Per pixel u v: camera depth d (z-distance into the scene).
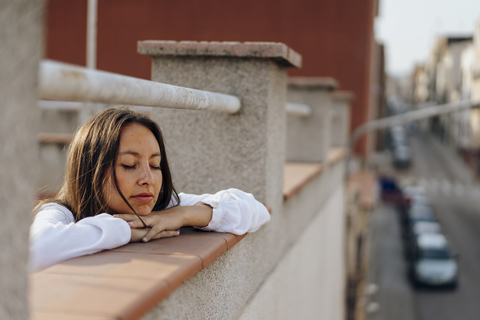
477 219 30.95
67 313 0.94
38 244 1.26
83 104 4.04
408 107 105.69
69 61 18.30
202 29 18.58
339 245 7.58
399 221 30.03
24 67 0.72
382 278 19.42
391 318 15.64
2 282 0.72
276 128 2.56
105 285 1.10
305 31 18.34
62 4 18.23
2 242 0.71
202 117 2.44
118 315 0.94
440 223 29.69
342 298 8.39
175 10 18.34
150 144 1.58
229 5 18.44
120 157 1.53
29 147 0.74
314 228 4.39
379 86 43.75
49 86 0.83
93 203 1.55
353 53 18.17
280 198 2.76
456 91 56.78
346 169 8.81
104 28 18.30
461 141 53.94
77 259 1.29
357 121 18.48
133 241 1.51
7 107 0.70
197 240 1.61
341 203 7.99
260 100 2.34
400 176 46.91
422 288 18.27
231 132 2.40
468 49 49.53
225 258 1.79
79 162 1.58
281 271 2.89
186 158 2.47
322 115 5.18
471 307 16.45
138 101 1.23
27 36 0.72
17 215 0.73
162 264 1.28
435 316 15.77
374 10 19.19
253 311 2.25
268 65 2.32
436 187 42.41
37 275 1.15
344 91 18.34
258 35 18.41
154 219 1.57
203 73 2.38
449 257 18.92
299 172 4.12
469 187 42.59
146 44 2.37
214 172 2.44
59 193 1.72
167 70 2.42
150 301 1.06
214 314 1.68
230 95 2.31
